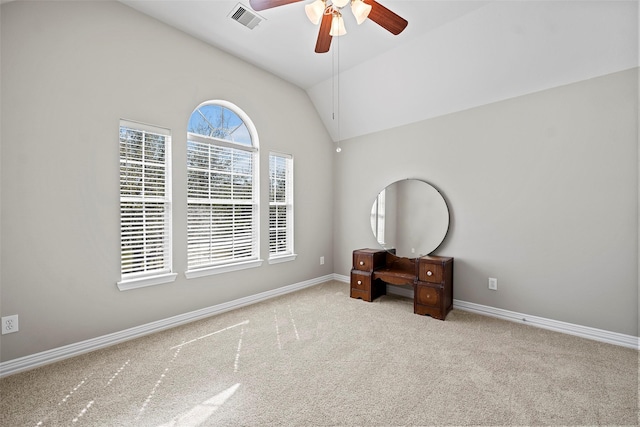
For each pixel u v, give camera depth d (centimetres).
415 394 176
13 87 193
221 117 324
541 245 274
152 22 259
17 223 196
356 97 376
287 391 179
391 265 377
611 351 228
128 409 162
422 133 354
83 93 221
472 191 315
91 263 227
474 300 316
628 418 155
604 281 244
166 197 273
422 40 283
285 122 378
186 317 285
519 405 166
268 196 359
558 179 263
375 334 260
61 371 199
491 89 290
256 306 333
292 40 292
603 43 225
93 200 227
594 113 244
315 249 425
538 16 230
